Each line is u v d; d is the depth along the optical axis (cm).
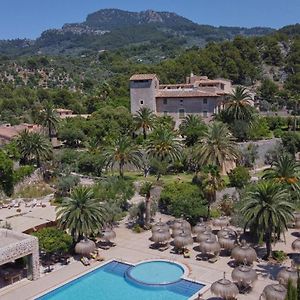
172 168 8662
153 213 6397
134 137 10488
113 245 5494
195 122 9631
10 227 5191
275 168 6769
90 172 8631
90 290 4312
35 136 8862
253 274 4116
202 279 4456
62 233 4991
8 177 7844
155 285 4309
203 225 5650
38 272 4562
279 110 15900
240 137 9619
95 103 15462
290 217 4909
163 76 17100
